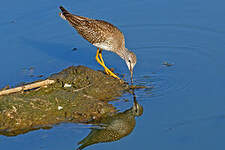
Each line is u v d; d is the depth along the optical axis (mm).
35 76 14812
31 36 17812
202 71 14672
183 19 18375
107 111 12664
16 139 11438
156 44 16969
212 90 13406
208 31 17391
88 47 17344
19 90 13438
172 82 14133
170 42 17000
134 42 17219
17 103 12617
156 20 18484
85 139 11484
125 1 20000
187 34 17422
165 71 14922
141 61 15859
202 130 11438
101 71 15227
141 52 16516
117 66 15805
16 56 16312
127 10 19250
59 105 12695
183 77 14375
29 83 14125
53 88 13641
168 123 11906
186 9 19109
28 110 12398
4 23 18406
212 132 11328
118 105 12984
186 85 13859
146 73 14906
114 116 12461
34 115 12258
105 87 13891
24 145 11172
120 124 12086
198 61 15453
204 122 11789
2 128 11867
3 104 12547
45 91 13438
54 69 15375
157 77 14570
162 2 19812
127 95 13539
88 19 15391
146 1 19984
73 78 14109
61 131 11797
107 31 14977
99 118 12375
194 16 18516
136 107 12812
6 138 11484
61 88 13656
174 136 11297
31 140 11398
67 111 12492
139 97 13375
